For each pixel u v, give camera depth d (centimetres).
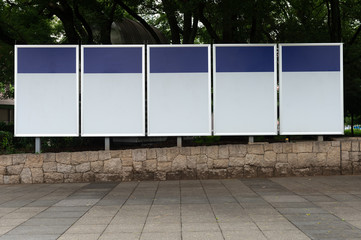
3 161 966
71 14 1416
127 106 995
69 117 995
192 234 488
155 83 991
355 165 999
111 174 972
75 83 995
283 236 473
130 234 493
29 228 526
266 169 988
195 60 995
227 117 995
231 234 486
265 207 639
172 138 1305
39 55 995
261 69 998
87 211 631
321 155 995
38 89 991
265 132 996
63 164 970
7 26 1477
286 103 1003
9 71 1691
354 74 1650
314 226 516
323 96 1002
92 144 1250
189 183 912
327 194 745
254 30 1527
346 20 1948
